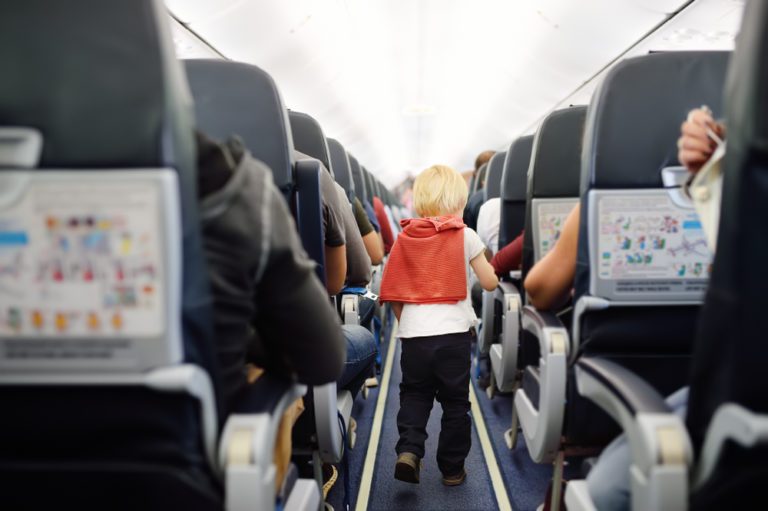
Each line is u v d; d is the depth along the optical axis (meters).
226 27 4.24
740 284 0.62
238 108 1.26
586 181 1.13
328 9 5.01
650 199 1.10
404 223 1.98
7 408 0.69
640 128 1.08
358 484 2.07
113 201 0.60
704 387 0.72
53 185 0.60
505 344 2.27
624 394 0.87
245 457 0.72
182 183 0.63
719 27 3.89
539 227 1.97
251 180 0.77
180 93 0.64
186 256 0.64
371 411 2.84
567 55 5.54
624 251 1.13
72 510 0.74
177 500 0.72
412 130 14.34
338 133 10.06
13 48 0.59
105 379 0.64
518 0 4.97
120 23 0.59
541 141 1.89
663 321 1.18
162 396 0.67
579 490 1.07
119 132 0.59
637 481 0.80
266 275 0.81
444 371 1.91
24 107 0.60
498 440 2.43
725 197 0.64
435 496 1.97
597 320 1.20
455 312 1.89
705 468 0.71
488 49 6.62
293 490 1.11
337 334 0.95
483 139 12.55
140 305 0.62
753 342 0.62
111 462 0.71
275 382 0.91
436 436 2.51
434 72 8.33
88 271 0.62
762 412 0.64
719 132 0.88
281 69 5.72
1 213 0.61
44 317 0.63
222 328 0.76
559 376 1.40
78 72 0.59
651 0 3.84
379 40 6.63
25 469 0.71
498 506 1.90
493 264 2.55
